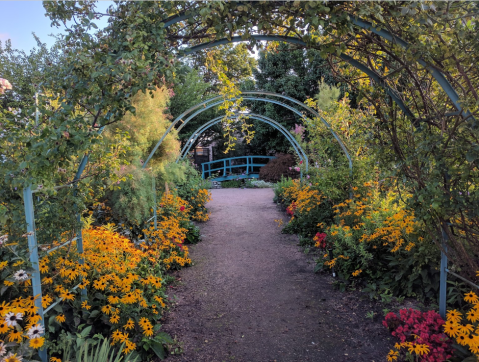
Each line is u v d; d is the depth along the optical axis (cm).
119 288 245
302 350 246
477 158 187
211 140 1606
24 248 186
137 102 396
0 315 159
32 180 177
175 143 461
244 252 495
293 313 304
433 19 183
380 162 282
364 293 330
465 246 253
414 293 300
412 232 284
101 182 239
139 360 225
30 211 184
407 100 249
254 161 1650
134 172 377
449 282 249
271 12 202
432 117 228
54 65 205
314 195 541
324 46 213
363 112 374
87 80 192
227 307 320
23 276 173
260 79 1429
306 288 357
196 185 765
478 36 185
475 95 204
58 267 226
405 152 254
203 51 298
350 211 416
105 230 299
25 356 165
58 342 191
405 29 203
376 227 342
